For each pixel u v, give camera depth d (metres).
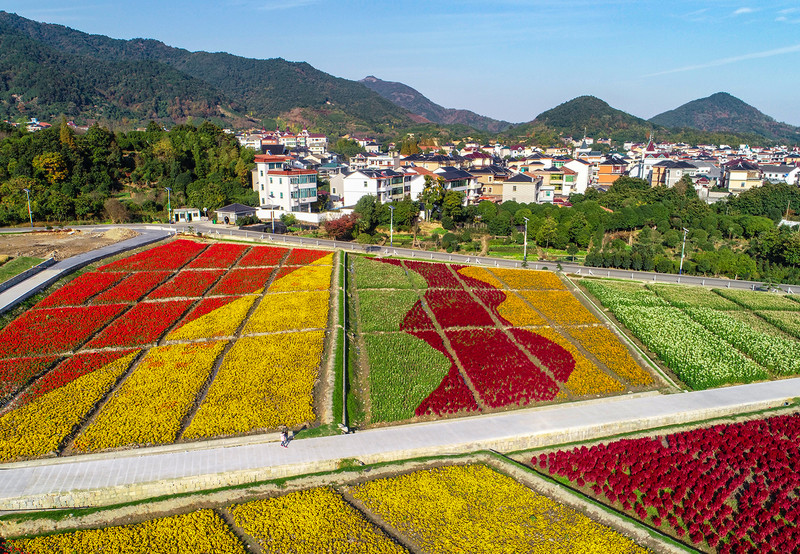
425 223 111.50
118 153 118.38
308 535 27.28
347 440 35.34
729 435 38.97
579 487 33.28
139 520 28.56
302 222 106.50
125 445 34.81
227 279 64.69
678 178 161.75
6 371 42.28
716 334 59.53
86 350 46.72
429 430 36.97
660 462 35.47
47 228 86.50
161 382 41.59
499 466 33.84
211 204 107.69
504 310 61.44
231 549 26.14
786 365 52.34
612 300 66.69
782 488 34.00
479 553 26.75
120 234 82.25
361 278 69.56
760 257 92.38
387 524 28.41
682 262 85.50
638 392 47.22
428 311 60.50
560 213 105.81
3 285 55.91
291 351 47.31
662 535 29.25
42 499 28.97
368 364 48.38
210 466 31.66
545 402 44.41
